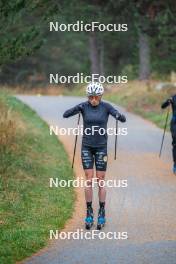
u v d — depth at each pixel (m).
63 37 86.50
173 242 14.02
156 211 16.83
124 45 72.00
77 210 16.92
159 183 20.31
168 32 40.00
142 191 19.17
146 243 13.95
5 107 26.36
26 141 24.62
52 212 16.27
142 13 40.94
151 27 41.22
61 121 34.84
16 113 28.02
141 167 22.98
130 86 52.94
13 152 22.00
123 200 18.05
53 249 13.54
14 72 83.81
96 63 68.31
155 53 60.19
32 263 12.59
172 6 39.69
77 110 15.68
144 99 43.88
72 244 13.91
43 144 25.70
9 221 15.30
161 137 30.72
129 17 44.38
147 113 39.44
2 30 19.42
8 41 19.19
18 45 19.12
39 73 85.56
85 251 13.38
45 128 31.00
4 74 83.00
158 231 14.93
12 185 18.39
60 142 27.67
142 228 15.20
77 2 45.56
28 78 84.31
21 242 13.68
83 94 60.91
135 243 13.97
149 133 31.98
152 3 40.31
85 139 15.56
